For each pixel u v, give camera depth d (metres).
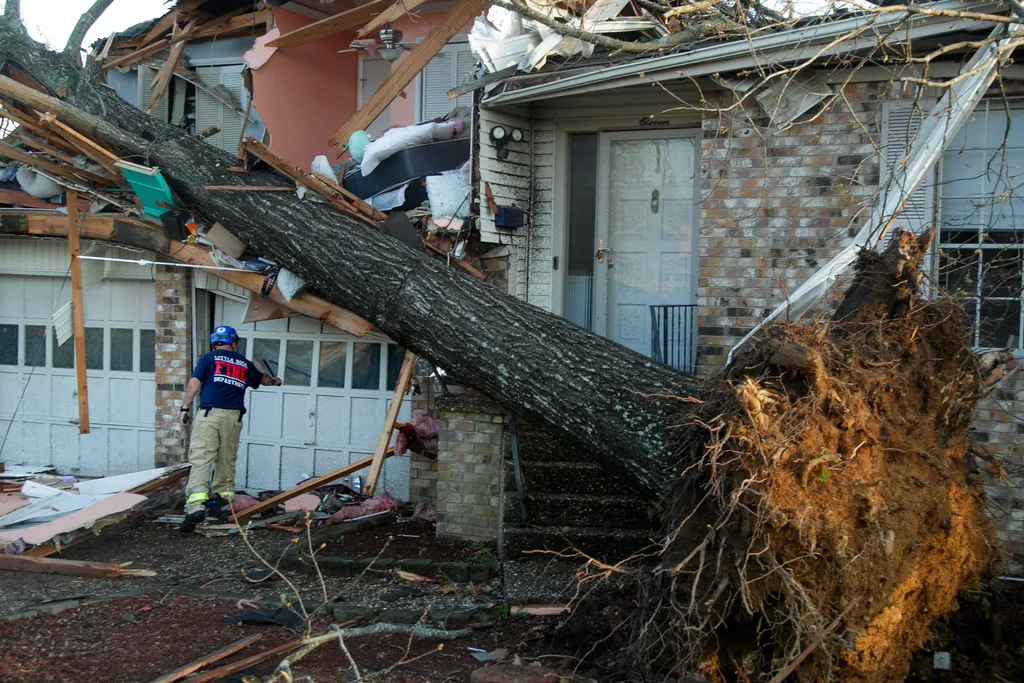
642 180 8.96
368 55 12.23
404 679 5.03
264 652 5.37
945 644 5.11
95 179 9.56
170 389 10.37
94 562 7.46
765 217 7.40
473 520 7.95
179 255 9.42
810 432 4.50
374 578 7.11
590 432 5.56
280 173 7.79
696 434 4.86
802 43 6.68
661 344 8.83
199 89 12.14
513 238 8.76
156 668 5.16
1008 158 7.02
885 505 4.55
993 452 6.91
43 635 5.73
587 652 5.14
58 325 9.83
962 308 5.24
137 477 9.41
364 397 9.89
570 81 7.59
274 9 11.25
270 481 10.20
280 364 10.20
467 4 8.31
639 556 5.77
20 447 11.18
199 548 8.05
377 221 7.69
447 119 9.49
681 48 7.59
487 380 6.02
